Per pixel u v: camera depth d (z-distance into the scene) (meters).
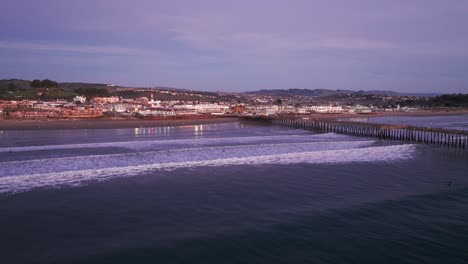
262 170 26.52
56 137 47.09
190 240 14.10
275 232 14.89
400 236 14.45
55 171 25.23
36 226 15.41
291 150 36.34
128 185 21.94
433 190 21.39
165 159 30.41
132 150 35.41
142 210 17.58
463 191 21.09
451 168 27.98
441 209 17.78
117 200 19.05
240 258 12.62
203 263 12.27
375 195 20.36
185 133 55.38
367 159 31.45
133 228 15.32
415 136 46.62
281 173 25.64
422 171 26.81
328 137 50.81
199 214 17.09
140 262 12.34
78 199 19.08
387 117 113.31
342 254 12.90
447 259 12.50
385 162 30.16
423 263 12.22
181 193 20.48
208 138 47.47
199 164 28.33
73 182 22.38
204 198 19.61
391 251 13.11
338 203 18.83
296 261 12.38
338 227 15.43
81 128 60.75
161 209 17.75
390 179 24.23
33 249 13.24
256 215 16.97
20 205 18.00
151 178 23.70
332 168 27.52
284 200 19.38
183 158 31.00
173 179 23.58
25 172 24.83
